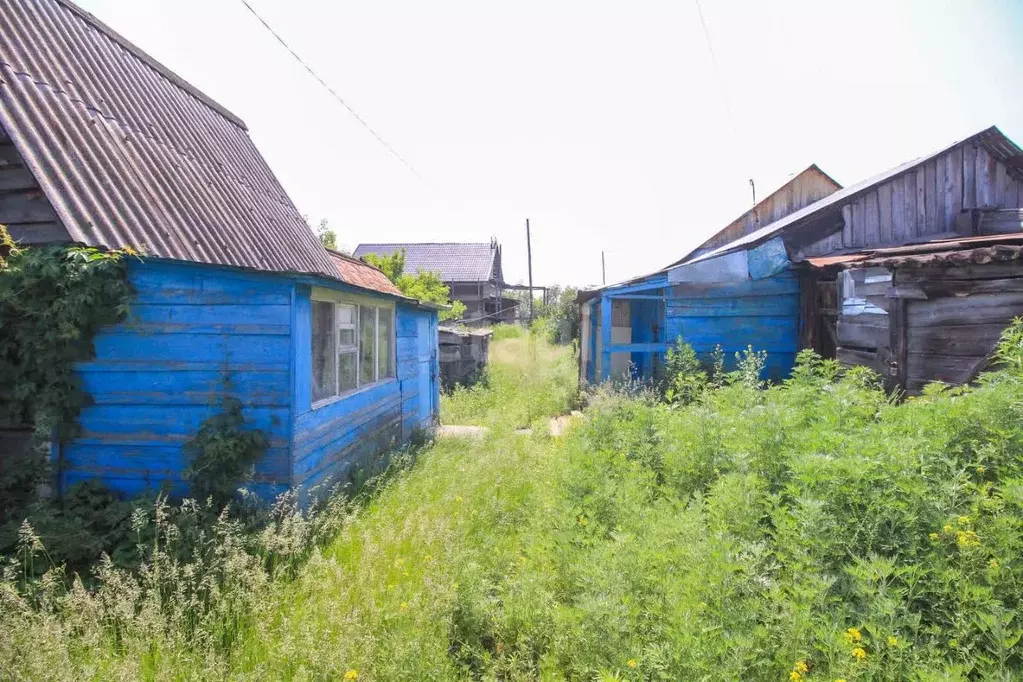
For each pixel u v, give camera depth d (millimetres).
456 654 3387
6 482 5418
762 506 4105
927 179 11016
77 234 5188
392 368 9609
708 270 10461
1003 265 5852
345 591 3889
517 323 42875
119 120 7133
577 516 4789
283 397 5680
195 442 5496
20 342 5434
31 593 3758
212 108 11047
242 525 4887
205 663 3248
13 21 6637
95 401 5668
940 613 2953
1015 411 3947
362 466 7586
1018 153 11125
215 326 5680
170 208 6492
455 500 5859
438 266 43094
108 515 5125
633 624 3109
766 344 10516
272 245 8406
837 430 4715
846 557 3367
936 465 3740
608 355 11719
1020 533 3113
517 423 11594
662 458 5789
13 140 5387
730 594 3094
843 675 2543
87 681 3004
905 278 6586
